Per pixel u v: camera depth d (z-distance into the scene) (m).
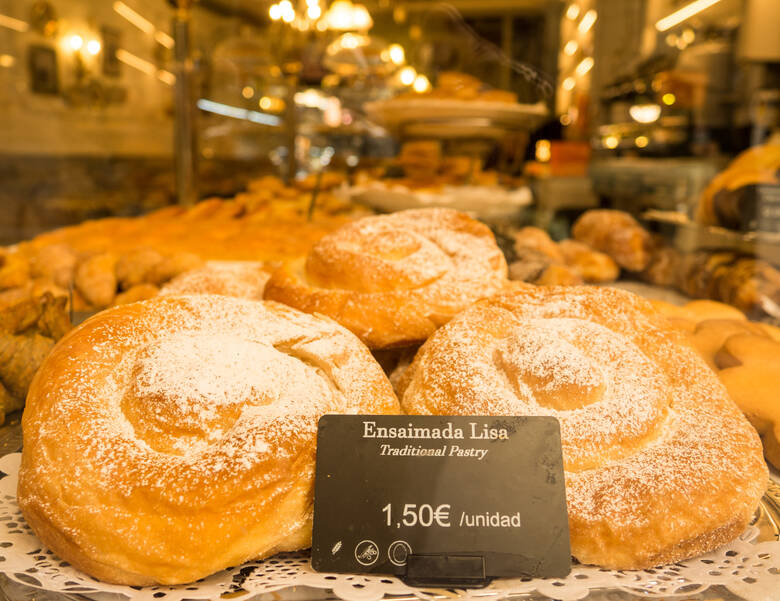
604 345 0.27
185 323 0.28
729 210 0.58
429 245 0.36
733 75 0.98
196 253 0.51
